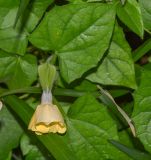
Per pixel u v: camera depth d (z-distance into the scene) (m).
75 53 0.51
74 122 0.52
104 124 0.52
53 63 0.51
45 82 0.50
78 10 0.49
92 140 0.52
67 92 0.53
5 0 0.51
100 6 0.49
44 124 0.49
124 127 0.55
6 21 0.52
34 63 0.54
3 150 0.56
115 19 0.52
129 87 0.53
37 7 0.52
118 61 0.53
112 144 0.51
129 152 0.50
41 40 0.51
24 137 0.56
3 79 0.54
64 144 0.51
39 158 0.56
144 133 0.52
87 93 0.52
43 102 0.49
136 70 0.54
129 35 0.57
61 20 0.50
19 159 0.60
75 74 0.51
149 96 0.52
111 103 0.53
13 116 0.56
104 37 0.50
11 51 0.52
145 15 0.52
